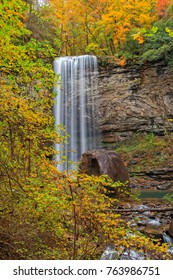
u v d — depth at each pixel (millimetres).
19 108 4438
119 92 21953
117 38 23297
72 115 22484
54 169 4141
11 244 4152
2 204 4445
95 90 22516
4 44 5512
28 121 4559
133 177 18688
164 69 20656
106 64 22156
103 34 25328
